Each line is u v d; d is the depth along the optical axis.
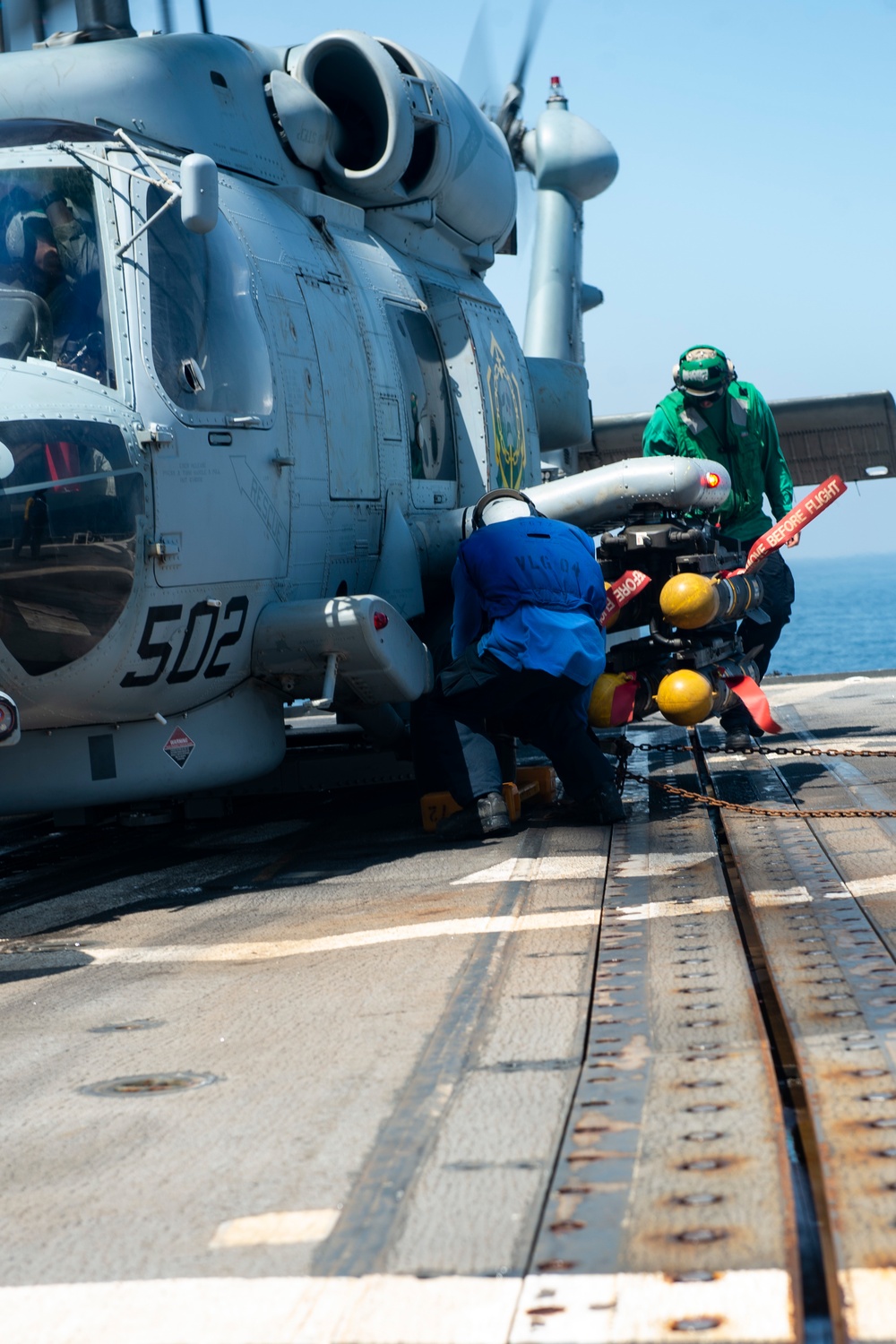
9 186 5.27
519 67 9.68
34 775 5.37
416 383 7.23
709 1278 1.89
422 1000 3.38
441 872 5.20
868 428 12.70
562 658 5.61
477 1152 2.38
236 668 5.71
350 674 5.80
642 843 5.39
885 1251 1.93
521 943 3.89
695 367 7.71
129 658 5.13
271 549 5.75
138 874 5.80
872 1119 2.38
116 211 5.29
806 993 3.15
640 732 9.78
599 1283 1.90
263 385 5.76
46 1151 2.55
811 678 13.00
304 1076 2.87
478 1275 1.95
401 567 6.76
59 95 5.77
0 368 4.84
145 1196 2.31
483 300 8.30
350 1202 2.21
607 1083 2.67
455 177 7.68
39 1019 3.55
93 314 5.13
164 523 5.14
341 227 7.04
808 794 6.31
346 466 6.37
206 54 6.27
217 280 5.64
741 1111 2.46
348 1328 1.84
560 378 9.84
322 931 4.33
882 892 4.16
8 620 4.76
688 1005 3.15
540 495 6.73
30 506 4.68
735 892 4.39
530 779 6.59
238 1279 1.99
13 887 5.76
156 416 5.14
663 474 6.57
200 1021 3.38
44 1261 2.10
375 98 7.04
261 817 7.31
